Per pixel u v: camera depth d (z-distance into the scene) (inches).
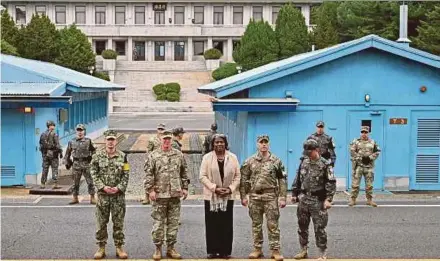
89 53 2768.2
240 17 3772.1
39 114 831.1
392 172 791.7
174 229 437.4
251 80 772.6
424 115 791.7
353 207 653.3
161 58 3737.7
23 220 575.2
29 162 810.8
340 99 784.9
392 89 787.4
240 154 847.1
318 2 3575.3
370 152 655.8
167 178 430.6
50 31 2711.6
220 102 753.6
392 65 785.6
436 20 2160.4
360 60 783.1
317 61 767.7
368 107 786.8
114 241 447.2
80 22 3713.1
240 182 437.7
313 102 783.1
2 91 790.5
